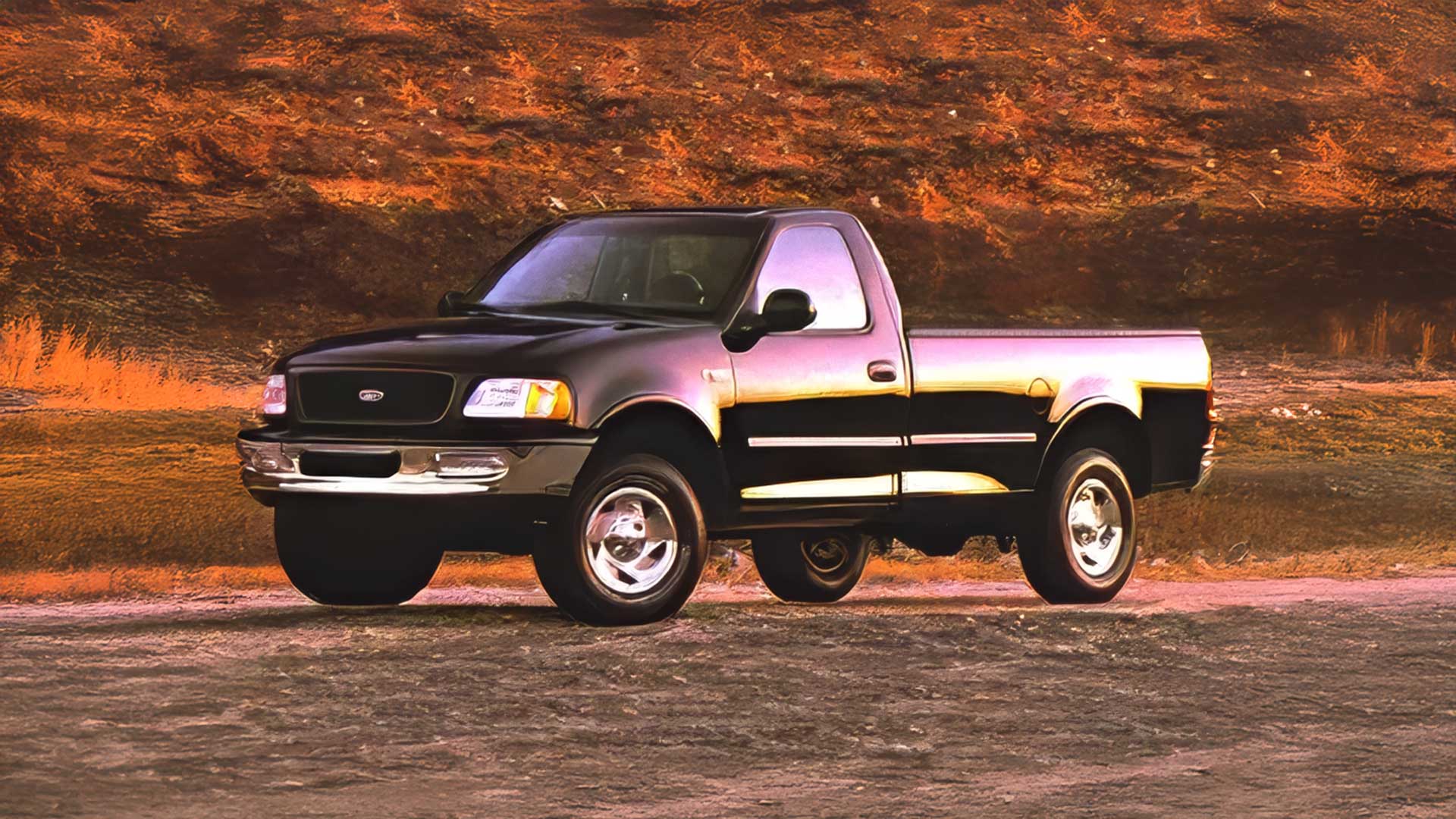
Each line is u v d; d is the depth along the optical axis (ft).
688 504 45.57
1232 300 178.50
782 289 47.52
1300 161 206.90
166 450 90.84
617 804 28.84
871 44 219.41
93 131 175.73
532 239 53.47
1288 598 54.95
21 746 31.71
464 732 33.63
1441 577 65.72
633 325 46.93
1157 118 212.43
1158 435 56.49
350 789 29.43
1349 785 30.81
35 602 53.52
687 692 37.65
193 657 40.29
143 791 29.01
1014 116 208.33
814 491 48.67
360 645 42.09
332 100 188.55
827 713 35.99
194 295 153.99
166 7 204.03
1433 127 218.38
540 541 44.29
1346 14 245.24
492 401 43.80
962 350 51.75
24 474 81.71
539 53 207.31
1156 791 30.22
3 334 138.72
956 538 54.85
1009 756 32.65
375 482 43.80
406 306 159.63
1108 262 183.93
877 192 190.19
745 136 196.95
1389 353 164.76
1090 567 54.54
